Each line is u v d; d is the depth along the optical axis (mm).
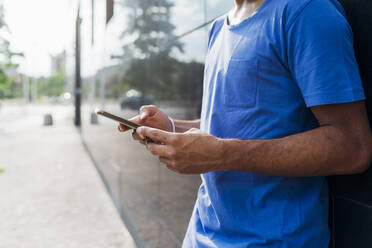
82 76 12945
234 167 927
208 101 1157
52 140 12711
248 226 1029
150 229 3508
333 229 1211
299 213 986
